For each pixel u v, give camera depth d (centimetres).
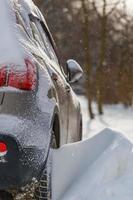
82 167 490
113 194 469
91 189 469
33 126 419
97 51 2719
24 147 407
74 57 2866
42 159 414
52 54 562
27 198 422
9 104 415
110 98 2927
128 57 2950
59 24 2772
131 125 1470
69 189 463
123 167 507
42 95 436
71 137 588
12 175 404
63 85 536
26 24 490
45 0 1920
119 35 2950
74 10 2575
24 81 421
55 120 463
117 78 2922
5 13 453
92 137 511
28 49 446
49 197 433
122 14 2745
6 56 426
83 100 2994
